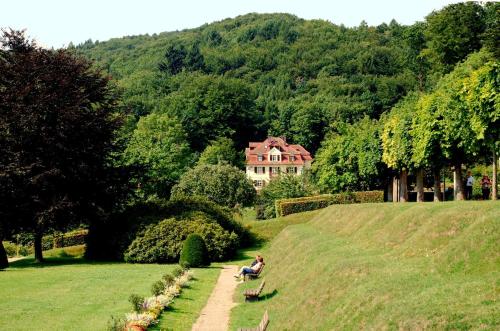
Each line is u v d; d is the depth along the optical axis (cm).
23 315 2080
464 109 3591
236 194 6862
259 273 3206
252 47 19425
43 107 3678
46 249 5794
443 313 1259
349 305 1627
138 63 18975
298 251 3016
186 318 2173
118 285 2812
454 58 8388
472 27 8250
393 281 1659
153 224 4175
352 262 2041
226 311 2345
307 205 5978
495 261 1551
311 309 1845
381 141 5456
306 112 12900
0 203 3691
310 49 18250
